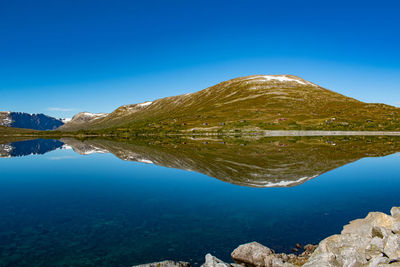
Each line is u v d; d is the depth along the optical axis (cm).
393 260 1155
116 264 1472
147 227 1928
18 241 1722
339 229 1864
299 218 2062
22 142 12838
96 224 1986
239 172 3769
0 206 2425
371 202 2405
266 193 2727
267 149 6575
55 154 7156
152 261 1502
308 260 1396
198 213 2192
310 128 13950
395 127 13162
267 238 1759
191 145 8512
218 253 1595
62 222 2030
